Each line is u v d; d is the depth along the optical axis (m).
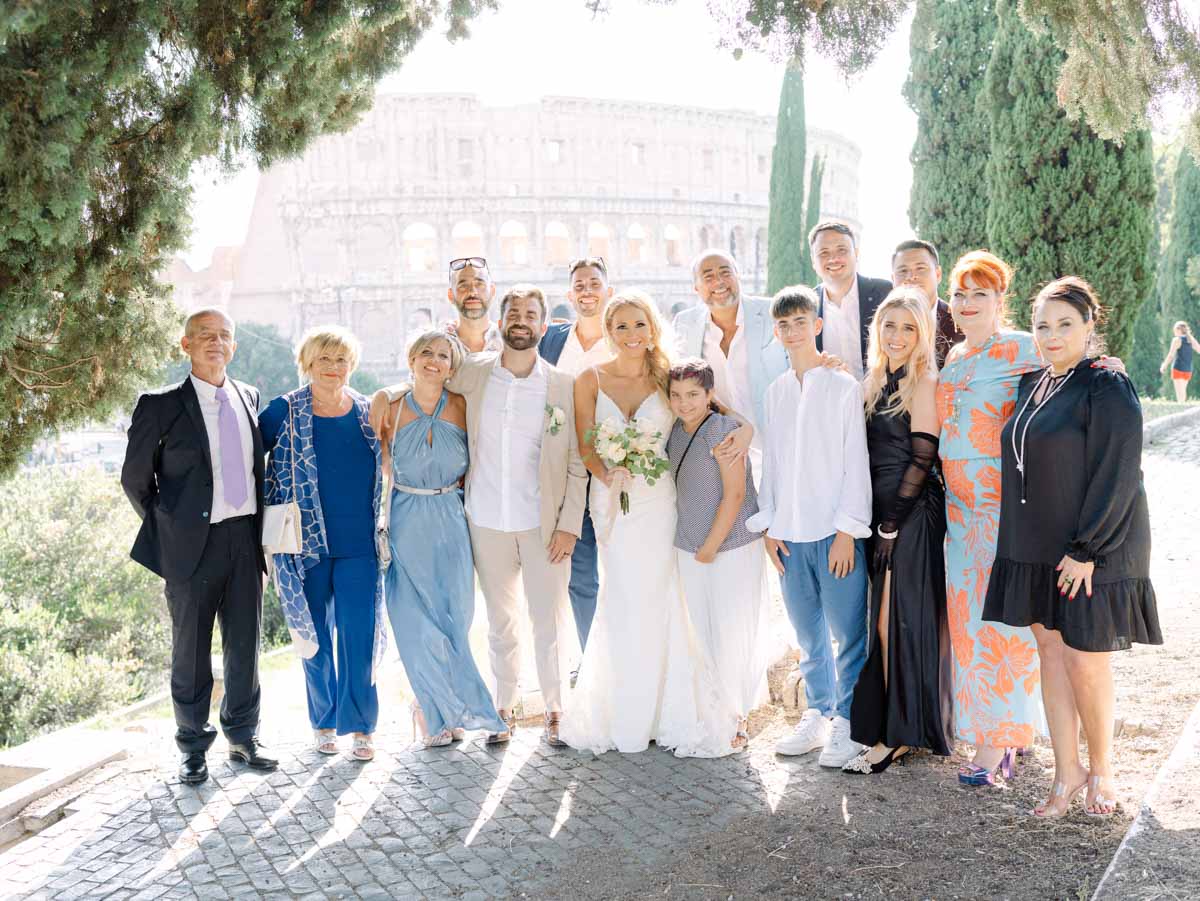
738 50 4.39
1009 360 4.12
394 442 5.03
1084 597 3.63
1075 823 3.84
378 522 5.12
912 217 17.95
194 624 4.71
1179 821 3.28
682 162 70.00
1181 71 4.81
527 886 3.71
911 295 4.40
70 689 11.62
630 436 4.71
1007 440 3.89
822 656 4.95
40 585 15.62
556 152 69.06
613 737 5.02
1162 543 8.59
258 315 68.62
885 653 4.52
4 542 16.02
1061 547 3.73
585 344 5.82
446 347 4.95
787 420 4.77
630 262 74.38
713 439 4.86
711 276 5.31
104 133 3.85
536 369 5.06
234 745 5.00
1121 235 13.63
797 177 42.62
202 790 4.69
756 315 5.43
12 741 11.02
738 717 4.97
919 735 4.42
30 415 5.93
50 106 3.08
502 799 4.49
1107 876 3.00
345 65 5.15
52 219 3.40
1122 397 3.60
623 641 4.95
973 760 4.37
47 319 5.47
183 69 4.18
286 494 4.87
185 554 4.65
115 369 5.87
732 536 4.93
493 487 5.03
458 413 5.09
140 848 4.12
